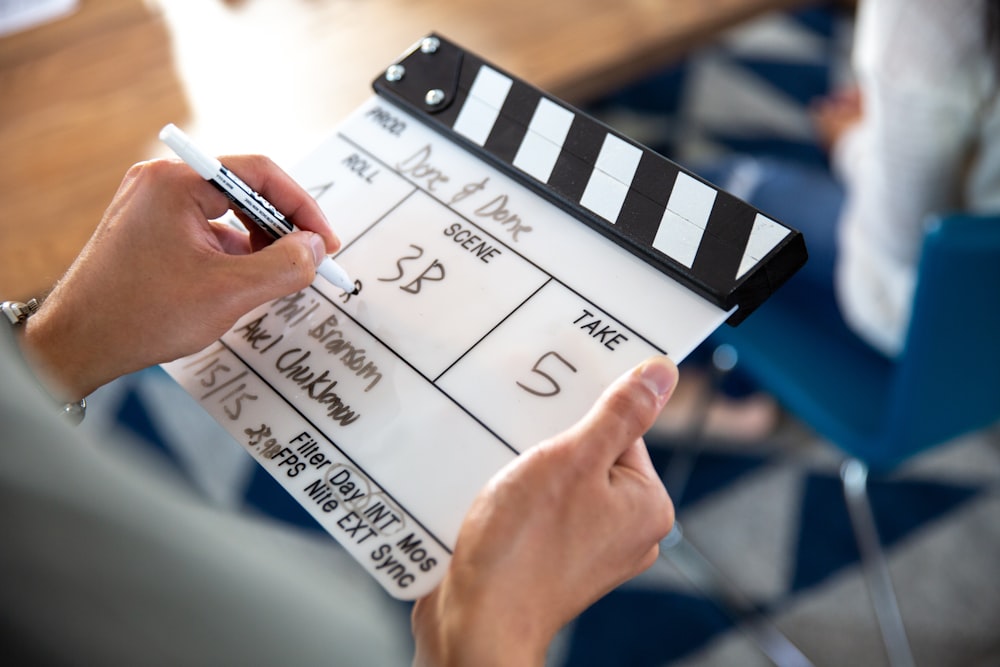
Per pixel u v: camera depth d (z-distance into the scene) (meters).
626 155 0.70
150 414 1.88
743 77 2.40
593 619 1.57
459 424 0.64
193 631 0.32
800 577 1.60
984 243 0.92
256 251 0.74
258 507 1.73
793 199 1.35
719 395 1.81
